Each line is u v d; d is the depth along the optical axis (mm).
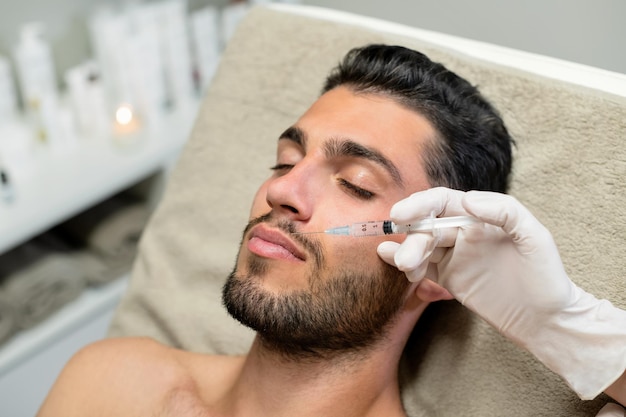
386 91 1022
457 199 892
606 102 1021
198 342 1364
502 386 1032
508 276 888
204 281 1414
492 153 1044
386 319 987
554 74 1098
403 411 1094
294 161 1019
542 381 996
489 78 1137
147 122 2080
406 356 1158
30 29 1871
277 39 1405
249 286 934
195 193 1464
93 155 1968
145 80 2029
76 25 2193
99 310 2012
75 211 1833
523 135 1094
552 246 843
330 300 924
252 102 1418
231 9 2152
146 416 1144
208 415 1107
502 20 1603
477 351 1066
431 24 1738
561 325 870
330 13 1401
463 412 1064
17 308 1812
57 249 1956
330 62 1325
